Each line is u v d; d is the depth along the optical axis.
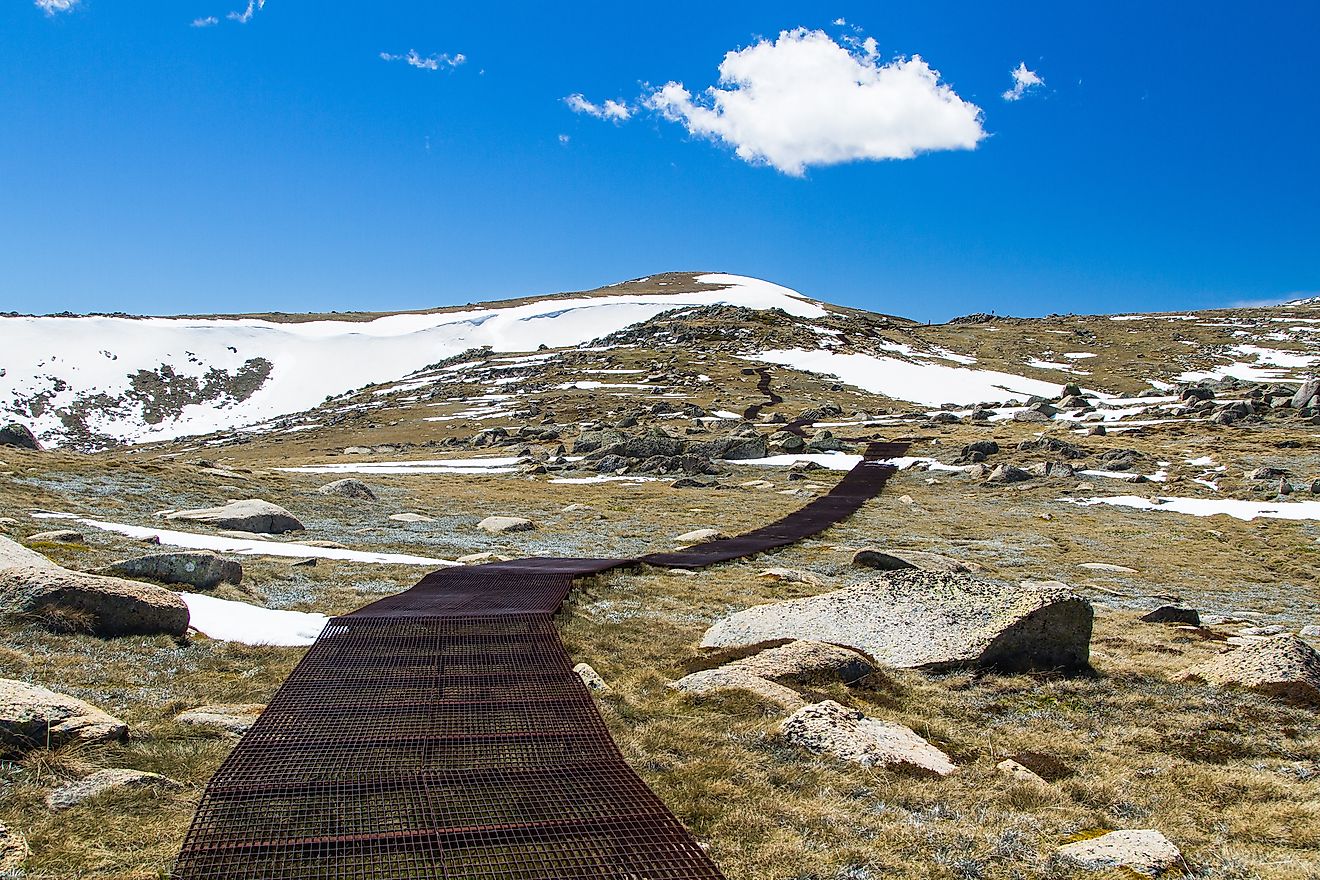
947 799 10.95
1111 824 10.52
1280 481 60.41
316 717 12.38
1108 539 46.72
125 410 181.88
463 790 10.05
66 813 8.99
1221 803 11.40
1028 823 10.29
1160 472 68.69
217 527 34.75
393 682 14.12
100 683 13.49
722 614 23.05
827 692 15.21
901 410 125.94
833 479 72.25
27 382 183.00
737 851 9.16
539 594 22.11
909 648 17.97
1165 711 15.27
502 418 132.88
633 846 8.83
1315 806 11.17
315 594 22.06
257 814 9.21
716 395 139.00
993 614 18.31
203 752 10.99
